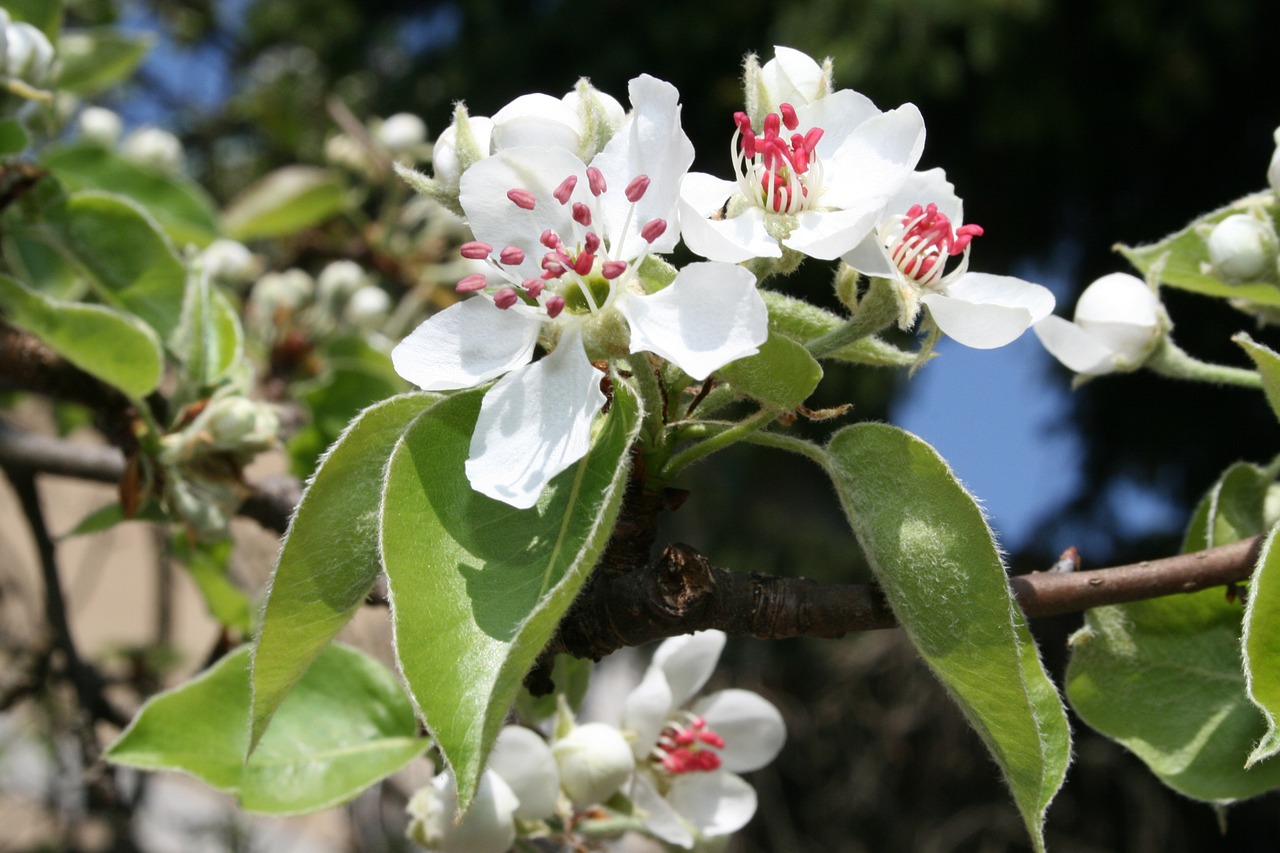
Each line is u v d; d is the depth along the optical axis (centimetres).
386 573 12
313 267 39
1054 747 14
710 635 19
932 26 61
